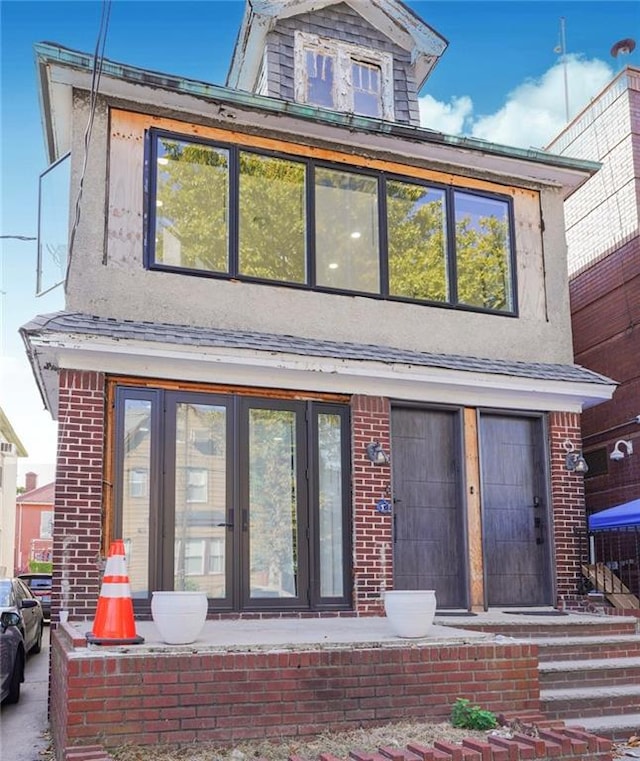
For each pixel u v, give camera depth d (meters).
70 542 8.09
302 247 10.16
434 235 10.92
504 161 11.09
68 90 9.17
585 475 12.90
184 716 5.52
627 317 12.15
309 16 11.89
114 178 9.30
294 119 9.93
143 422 8.77
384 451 9.72
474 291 11.02
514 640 6.74
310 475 9.35
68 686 5.33
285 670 5.85
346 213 10.46
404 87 12.39
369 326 10.23
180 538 8.69
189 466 8.88
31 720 8.31
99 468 8.33
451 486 10.25
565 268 11.60
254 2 11.13
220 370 9.00
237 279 9.63
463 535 10.07
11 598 11.59
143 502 8.60
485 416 10.59
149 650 5.59
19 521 40.78
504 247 11.32
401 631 6.48
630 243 12.16
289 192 10.22
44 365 8.78
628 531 11.16
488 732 5.89
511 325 11.07
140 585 8.42
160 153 9.55
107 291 9.02
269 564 9.04
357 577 9.32
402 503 9.94
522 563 10.45
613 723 7.16
